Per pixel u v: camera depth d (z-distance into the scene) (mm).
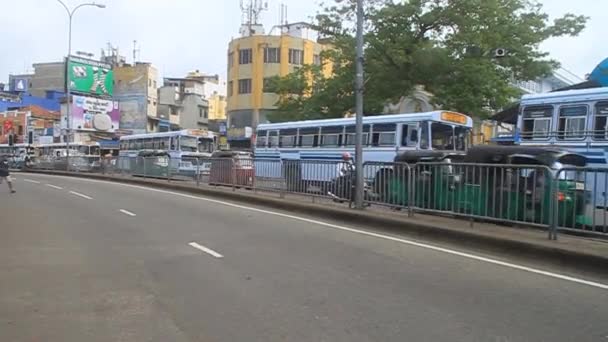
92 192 21859
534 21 27734
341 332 5199
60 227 12023
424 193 11758
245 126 56719
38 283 7090
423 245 9664
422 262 8234
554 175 9102
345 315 5703
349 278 7254
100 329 5363
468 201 10680
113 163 33969
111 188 24219
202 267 7965
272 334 5168
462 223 10938
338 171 14883
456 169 11047
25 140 73188
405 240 10203
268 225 12227
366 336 5082
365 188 13766
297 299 6301
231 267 7957
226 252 9086
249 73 56812
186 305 6125
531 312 5770
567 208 8992
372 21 26969
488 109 27281
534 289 6684
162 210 15305
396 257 8602
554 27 28188
